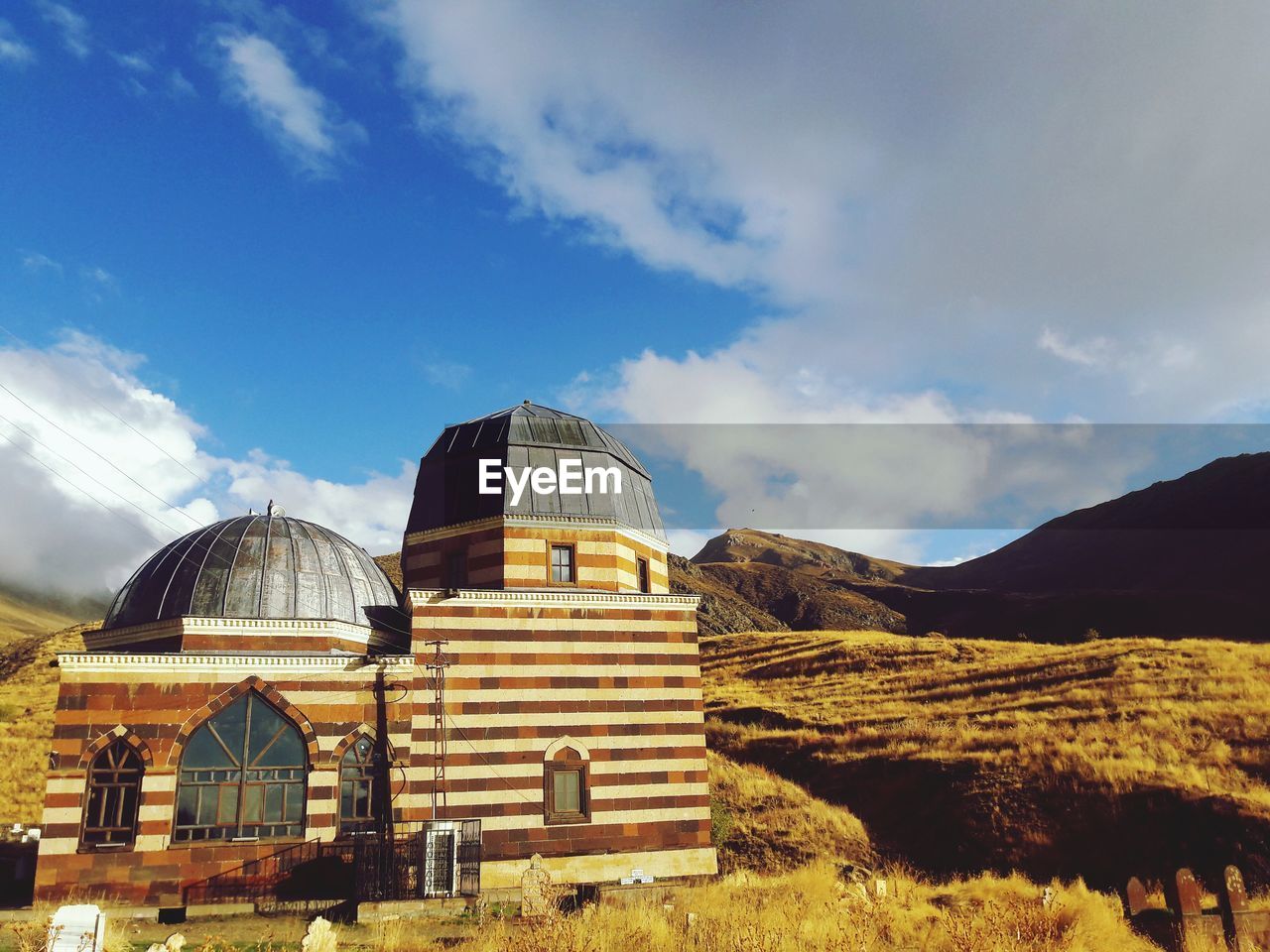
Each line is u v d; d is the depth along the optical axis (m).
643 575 31.88
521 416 32.38
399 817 25.30
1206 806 33.59
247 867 23.67
